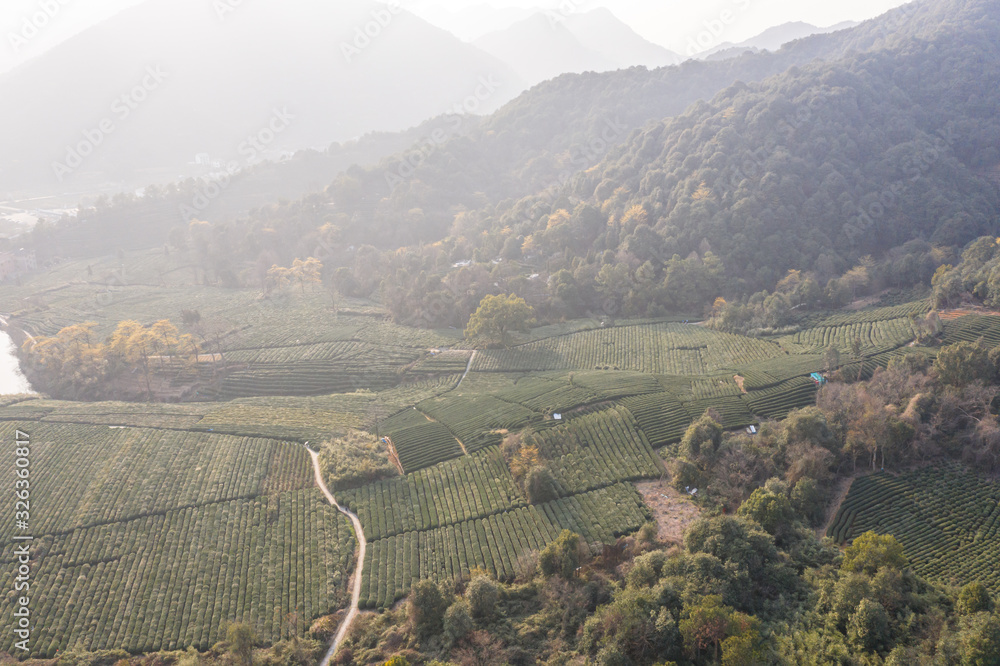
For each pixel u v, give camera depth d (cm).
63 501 9256
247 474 9844
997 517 7694
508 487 9094
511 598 6950
